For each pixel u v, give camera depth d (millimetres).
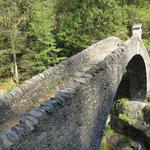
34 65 22453
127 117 18406
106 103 10289
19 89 9531
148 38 22531
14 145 5113
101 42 15812
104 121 10188
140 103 18703
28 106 9539
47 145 5988
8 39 22734
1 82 23297
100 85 9398
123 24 22578
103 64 9773
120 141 17891
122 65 12656
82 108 7820
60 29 22297
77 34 21828
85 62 13680
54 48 21875
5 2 22984
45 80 10570
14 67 23844
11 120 8906
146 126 17547
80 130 7777
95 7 21672
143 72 18266
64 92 7016
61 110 6539
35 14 22422
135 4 23625
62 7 23953
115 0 22703
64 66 11797
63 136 6680
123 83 20609
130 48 14289
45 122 5906
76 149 7562
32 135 5523
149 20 22688
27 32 22578
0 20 22656
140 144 17609
